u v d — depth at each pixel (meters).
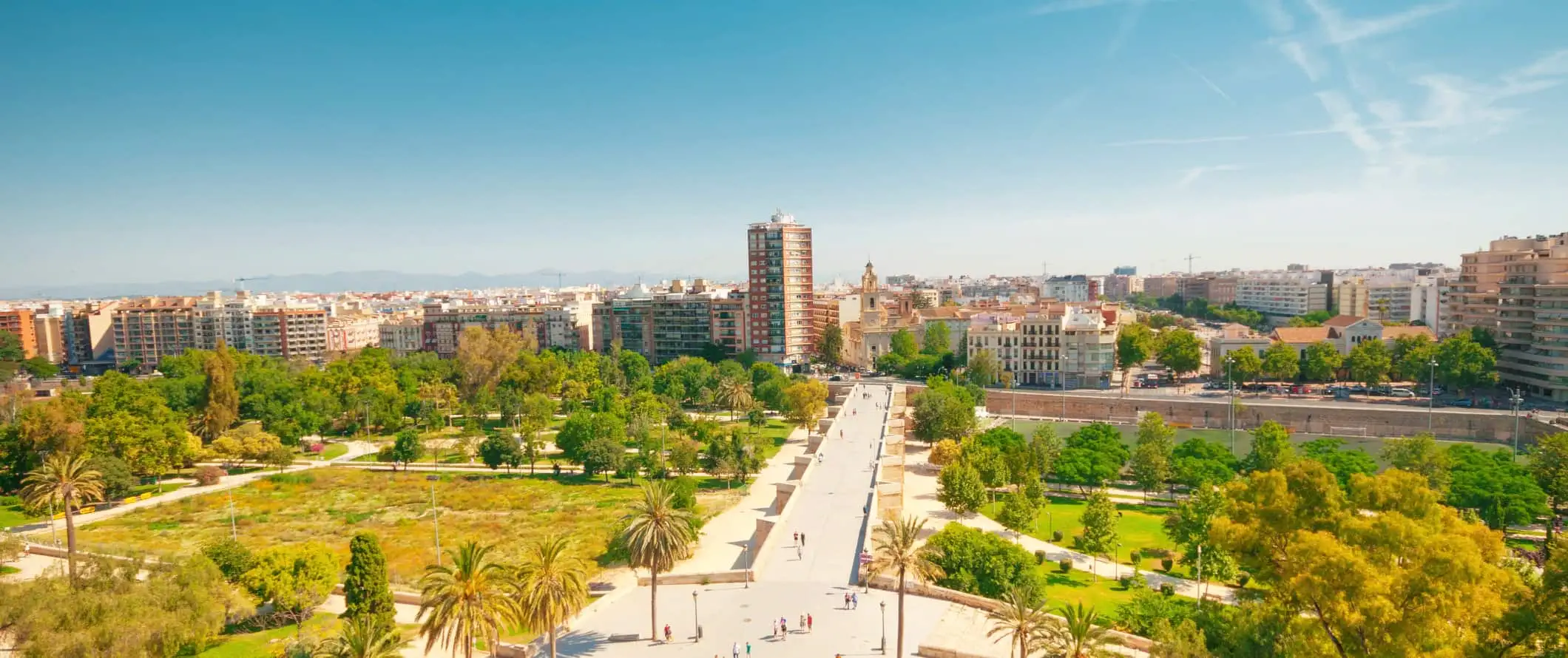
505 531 134.25
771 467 183.00
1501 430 189.12
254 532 135.62
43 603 68.62
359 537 85.94
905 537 71.31
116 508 152.25
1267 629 67.12
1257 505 72.12
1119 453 164.75
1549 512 121.12
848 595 83.69
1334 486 70.19
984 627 78.62
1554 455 140.00
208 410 197.75
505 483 169.62
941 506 148.75
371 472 181.12
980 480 138.50
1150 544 125.19
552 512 146.25
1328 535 61.28
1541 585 59.97
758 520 112.69
